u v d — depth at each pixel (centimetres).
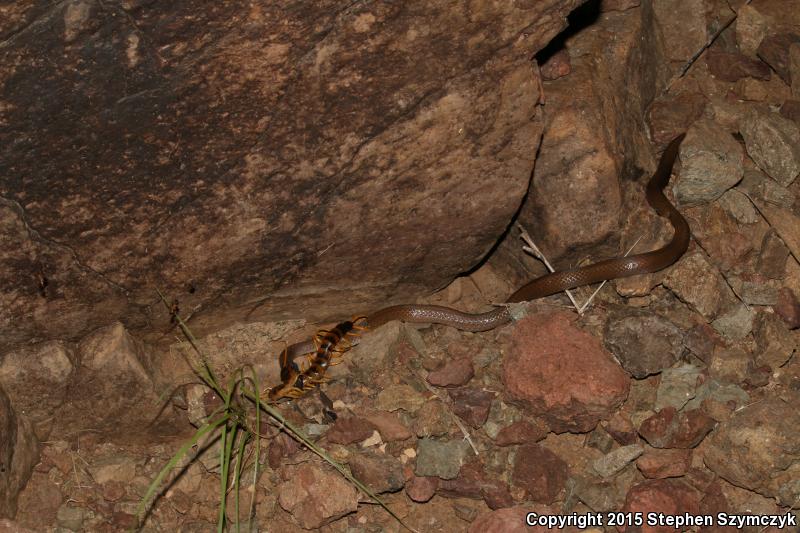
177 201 83
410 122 83
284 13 78
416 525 84
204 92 79
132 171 81
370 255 89
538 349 87
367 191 85
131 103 78
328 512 84
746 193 97
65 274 83
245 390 86
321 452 84
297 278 89
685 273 92
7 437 84
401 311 94
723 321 91
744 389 87
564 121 93
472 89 83
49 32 75
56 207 81
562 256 95
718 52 109
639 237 96
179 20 77
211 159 82
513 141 86
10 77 76
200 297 87
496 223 90
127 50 77
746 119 101
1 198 80
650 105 104
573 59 98
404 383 90
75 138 79
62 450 89
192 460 88
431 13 80
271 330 93
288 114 81
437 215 88
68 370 86
